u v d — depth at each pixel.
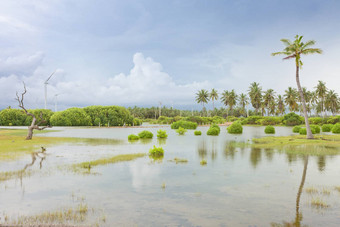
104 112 63.72
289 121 68.25
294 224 4.97
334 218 5.28
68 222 5.04
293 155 14.26
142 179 8.55
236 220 5.16
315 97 101.44
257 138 26.19
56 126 59.75
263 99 100.44
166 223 5.01
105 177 8.81
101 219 5.19
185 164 11.41
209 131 31.83
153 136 29.39
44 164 11.22
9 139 22.61
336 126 34.16
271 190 7.29
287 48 25.69
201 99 109.56
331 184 7.98
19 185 7.71
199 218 5.26
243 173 9.54
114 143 20.98
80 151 15.79
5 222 5.02
